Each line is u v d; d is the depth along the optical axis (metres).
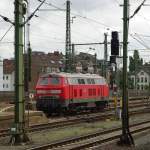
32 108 42.88
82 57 90.31
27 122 31.36
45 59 114.38
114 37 24.91
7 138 24.31
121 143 21.53
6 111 38.03
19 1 20.98
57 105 41.12
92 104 45.91
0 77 107.38
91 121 36.44
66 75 42.06
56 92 41.19
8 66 126.44
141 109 53.00
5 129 28.70
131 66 114.94
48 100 41.50
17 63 21.12
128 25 21.48
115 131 29.08
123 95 21.78
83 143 22.16
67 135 26.38
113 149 20.25
